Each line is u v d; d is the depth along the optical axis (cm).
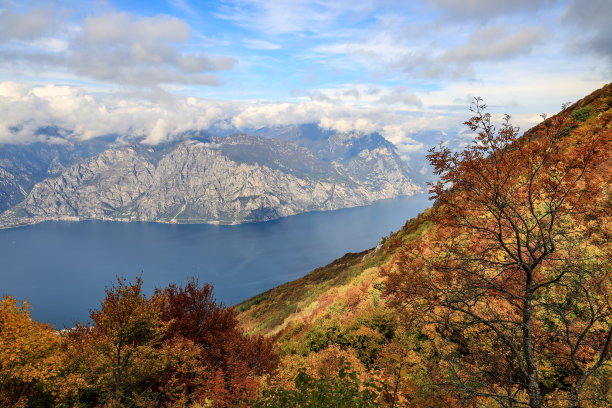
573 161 582
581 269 591
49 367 1223
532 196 609
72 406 1277
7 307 1268
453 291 619
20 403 1160
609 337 516
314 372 1130
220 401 1205
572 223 738
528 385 541
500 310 811
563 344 759
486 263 635
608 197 705
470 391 590
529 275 570
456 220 651
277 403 704
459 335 830
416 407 645
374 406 624
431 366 753
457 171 614
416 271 673
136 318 1190
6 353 1141
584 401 714
